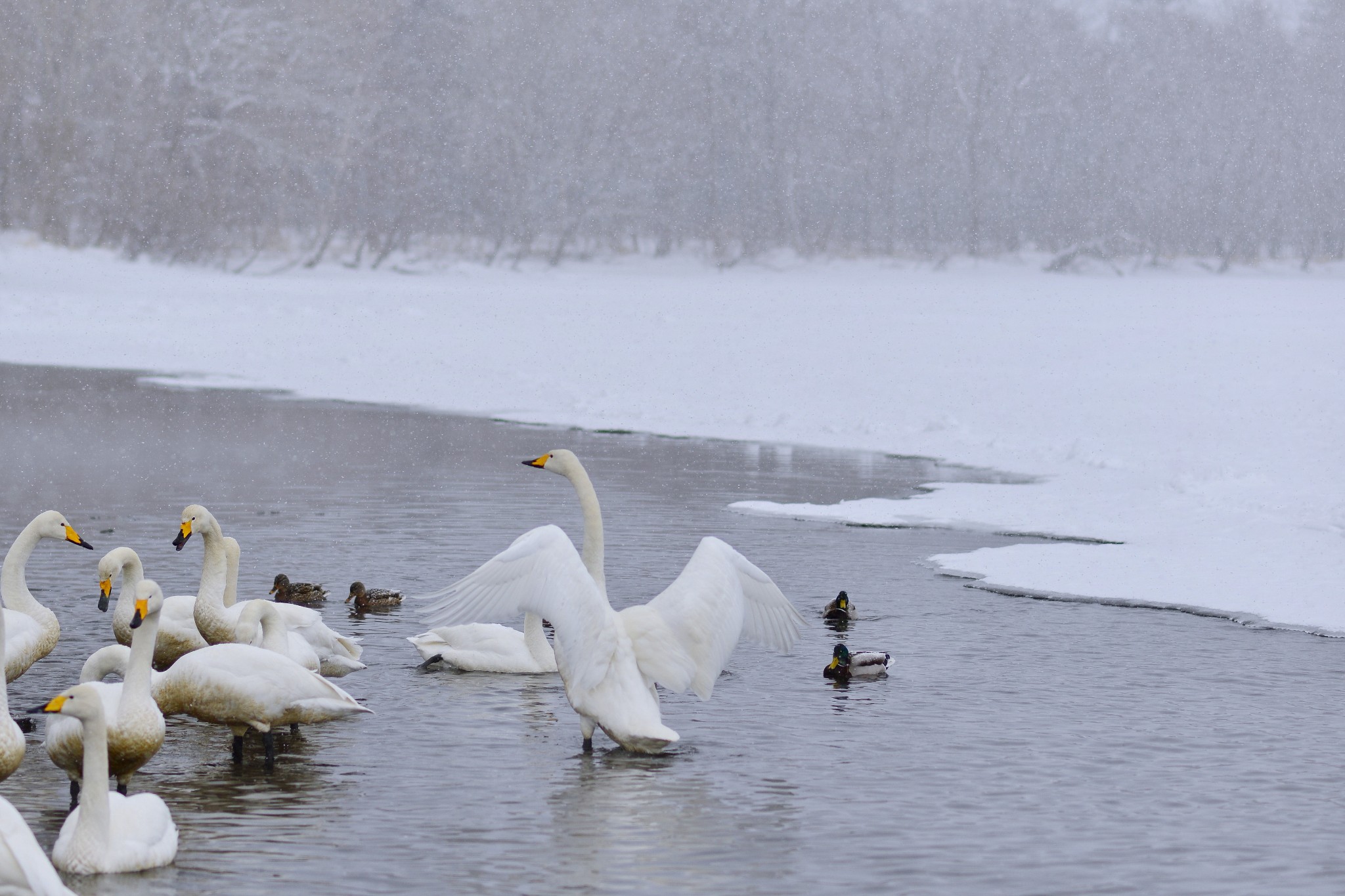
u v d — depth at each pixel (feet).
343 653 38.81
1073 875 25.09
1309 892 24.49
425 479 74.64
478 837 26.63
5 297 177.47
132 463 77.82
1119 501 69.67
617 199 311.47
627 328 166.50
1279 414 100.22
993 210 339.98
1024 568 53.47
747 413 106.42
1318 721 34.60
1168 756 31.83
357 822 27.32
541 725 34.17
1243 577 51.96
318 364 139.23
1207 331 156.97
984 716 34.94
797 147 331.16
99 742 24.35
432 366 136.77
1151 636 43.37
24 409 101.40
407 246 293.23
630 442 92.48
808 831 27.12
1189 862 25.76
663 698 36.58
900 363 131.44
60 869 24.41
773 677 38.70
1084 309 194.59
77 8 254.68
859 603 47.67
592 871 25.03
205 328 165.17
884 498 71.10
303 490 69.92
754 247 314.76
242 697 30.07
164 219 254.68
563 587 29.68
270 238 286.05
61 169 252.62
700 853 25.94
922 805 28.58
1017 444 91.15
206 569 35.81
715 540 31.50
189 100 262.88
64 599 45.52
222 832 26.73
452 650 39.29
